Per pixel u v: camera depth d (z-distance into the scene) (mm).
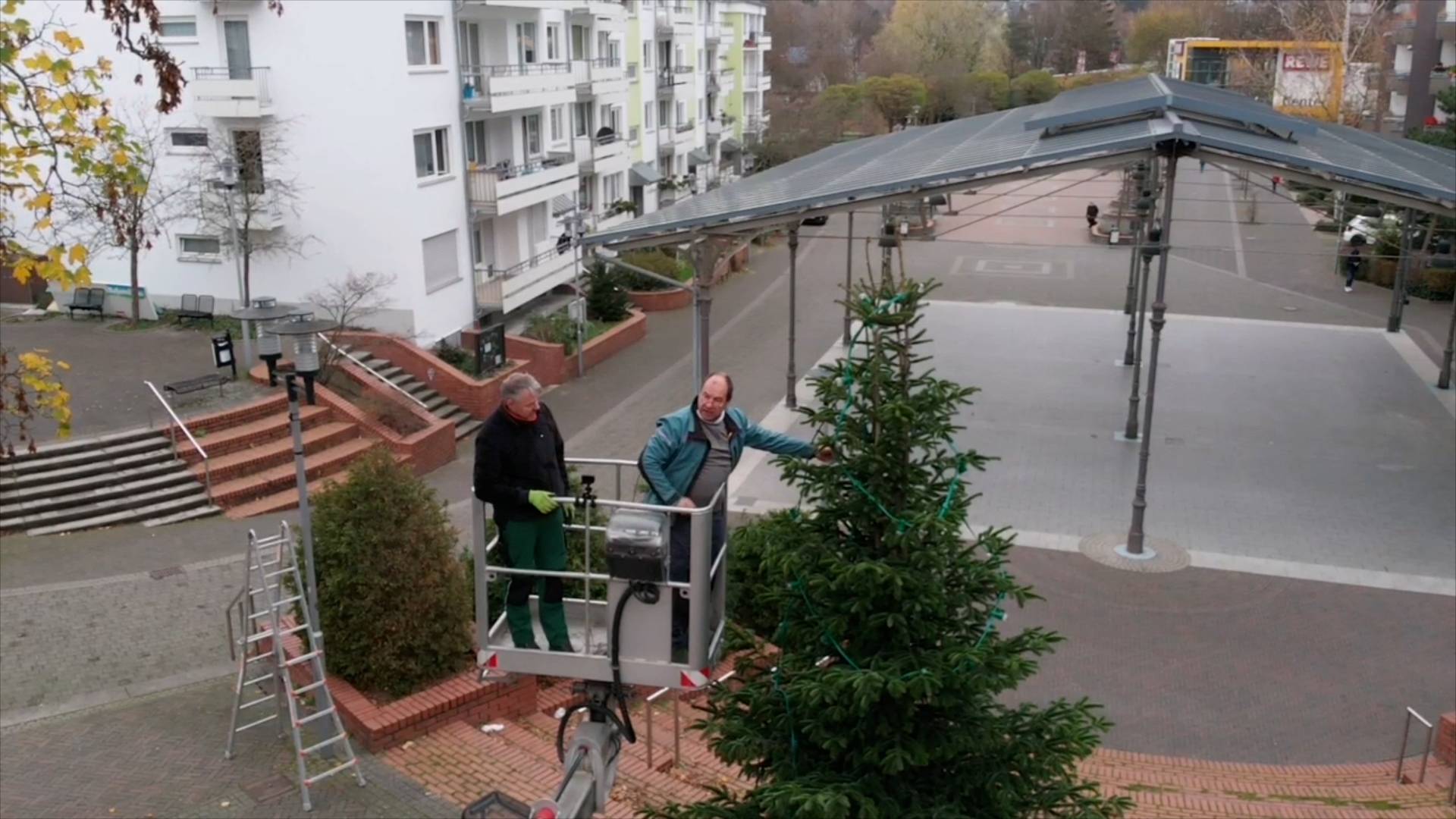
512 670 6457
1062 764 7371
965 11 86938
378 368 26094
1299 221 54906
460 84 29469
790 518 7242
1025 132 21359
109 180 8734
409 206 27547
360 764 10977
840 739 6750
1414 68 55688
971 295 40094
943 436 6766
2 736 12008
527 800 10312
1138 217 29672
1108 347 32344
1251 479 22234
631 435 25906
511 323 33469
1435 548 18969
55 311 30250
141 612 15766
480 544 6434
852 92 70250
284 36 26328
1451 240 37094
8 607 15828
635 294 38906
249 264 27938
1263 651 15570
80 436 20781
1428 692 14414
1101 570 18266
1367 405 26906
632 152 47062
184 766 11219
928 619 6902
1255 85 61656
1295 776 12203
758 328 36438
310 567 11141
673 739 12281
